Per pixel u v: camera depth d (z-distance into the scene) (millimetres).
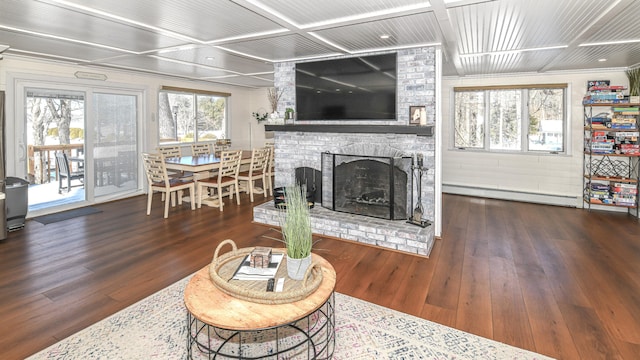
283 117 4848
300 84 4738
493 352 2037
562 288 2834
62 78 5211
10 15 2895
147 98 6527
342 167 4328
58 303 2592
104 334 2207
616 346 2084
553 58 4652
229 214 5156
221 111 8438
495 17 2949
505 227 4551
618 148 5141
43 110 5168
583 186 5613
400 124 4098
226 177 5781
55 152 5344
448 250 3713
